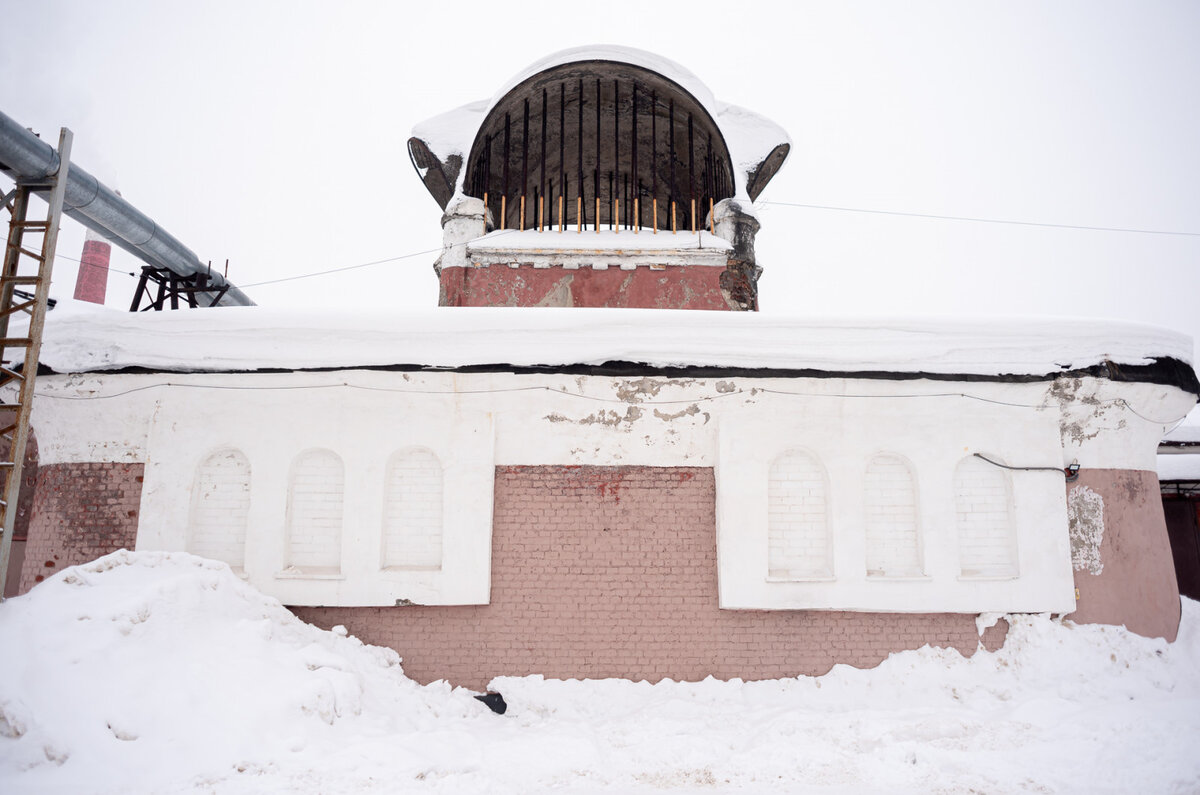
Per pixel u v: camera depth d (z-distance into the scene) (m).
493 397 8.21
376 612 7.93
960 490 8.28
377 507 8.01
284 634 7.05
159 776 5.13
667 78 12.84
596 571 8.02
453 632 7.91
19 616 6.03
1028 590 7.98
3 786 4.79
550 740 6.40
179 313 8.40
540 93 13.19
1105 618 8.07
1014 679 7.72
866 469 8.29
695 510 8.15
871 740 6.45
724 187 14.02
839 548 7.97
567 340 8.21
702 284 11.78
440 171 14.40
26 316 9.42
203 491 8.21
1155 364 8.45
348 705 6.32
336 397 8.20
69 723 5.28
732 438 8.10
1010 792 5.39
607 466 8.20
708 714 7.23
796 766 5.91
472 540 7.91
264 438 8.14
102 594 6.40
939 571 7.97
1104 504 8.30
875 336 8.28
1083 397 8.36
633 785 5.56
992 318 8.41
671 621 7.95
